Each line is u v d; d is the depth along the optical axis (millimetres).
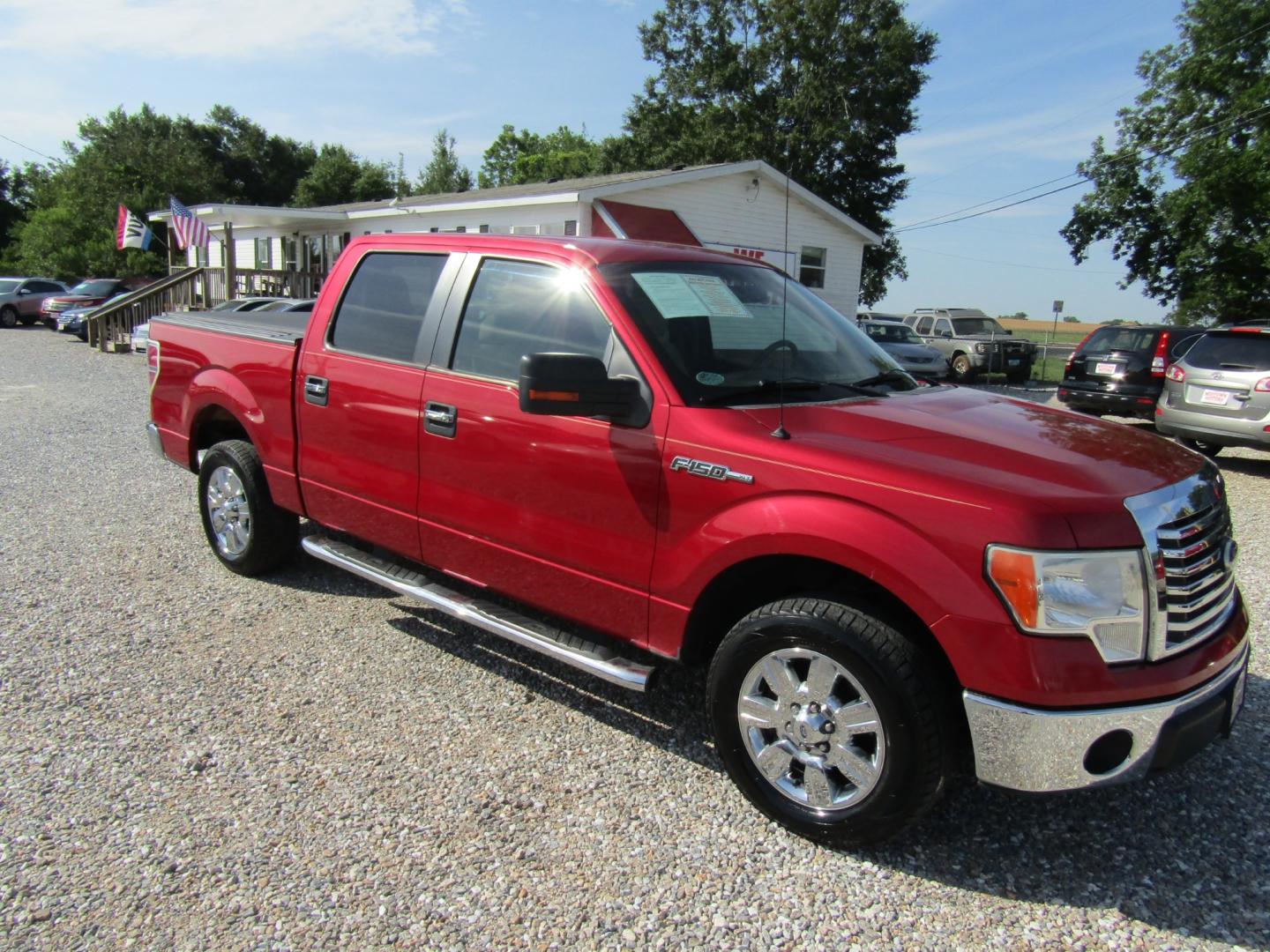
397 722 3480
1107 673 2361
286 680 3812
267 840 2725
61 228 46000
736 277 3740
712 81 33062
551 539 3271
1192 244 29422
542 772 3156
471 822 2846
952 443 2740
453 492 3598
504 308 3557
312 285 22750
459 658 4078
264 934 2332
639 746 3359
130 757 3168
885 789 2553
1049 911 2510
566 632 3398
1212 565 2666
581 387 2852
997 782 2420
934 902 2533
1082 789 2412
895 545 2469
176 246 45312
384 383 3863
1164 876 2670
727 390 3053
